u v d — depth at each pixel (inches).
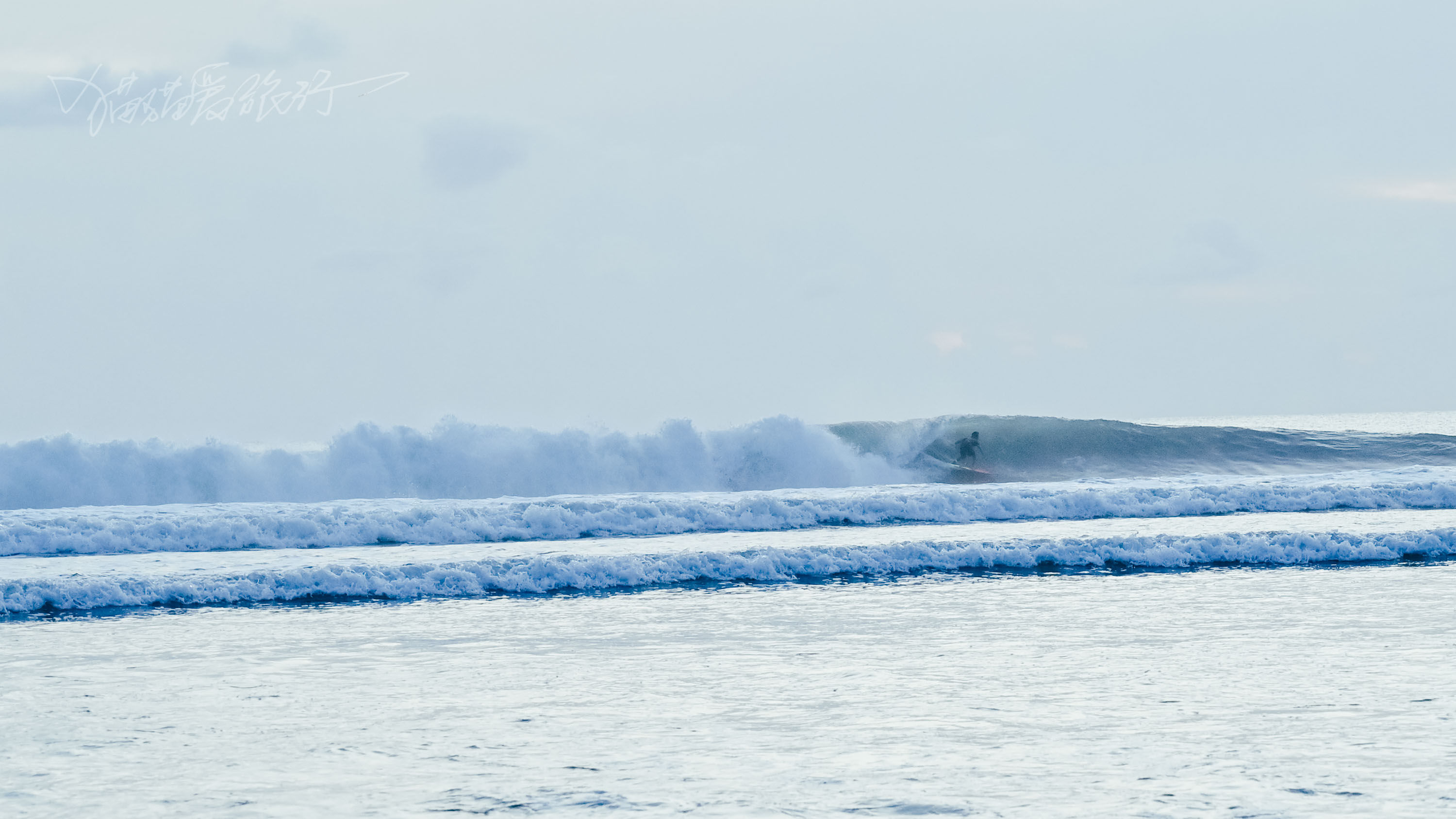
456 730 1103.6
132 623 1756.9
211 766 989.2
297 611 1862.7
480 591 2053.4
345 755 1019.9
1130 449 4977.9
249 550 2568.9
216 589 1972.2
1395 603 1803.6
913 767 959.0
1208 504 3117.6
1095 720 1103.6
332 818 853.2
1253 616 1700.3
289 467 3865.7
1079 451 4965.6
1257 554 2356.1
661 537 2733.8
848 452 4530.0
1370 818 817.5
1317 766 941.8
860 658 1430.9
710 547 2468.0
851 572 2247.8
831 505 2970.0
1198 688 1231.5
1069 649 1469.0
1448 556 2363.4
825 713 1150.3
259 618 1793.8
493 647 1537.9
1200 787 891.4
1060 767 952.3
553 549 2492.6
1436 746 996.6
